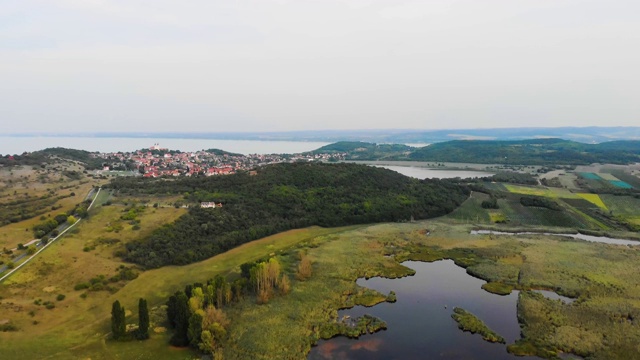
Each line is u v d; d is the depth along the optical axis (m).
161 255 128.00
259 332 88.06
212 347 81.31
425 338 89.50
